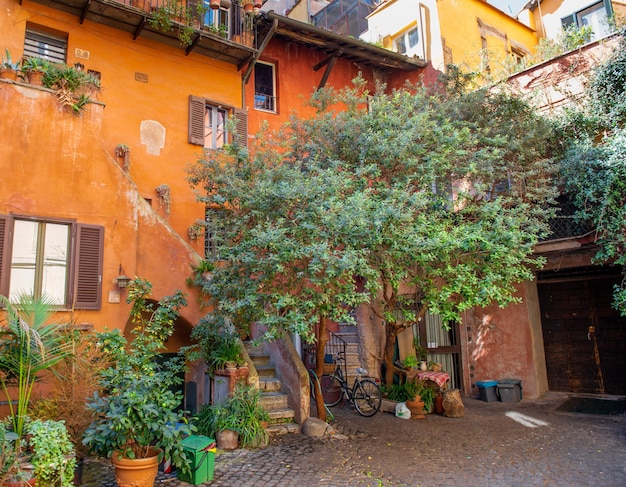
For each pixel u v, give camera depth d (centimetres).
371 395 988
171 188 1052
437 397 998
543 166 940
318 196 677
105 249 783
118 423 495
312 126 904
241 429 714
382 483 580
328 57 1370
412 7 1542
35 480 468
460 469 634
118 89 1023
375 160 823
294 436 777
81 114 789
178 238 886
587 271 1158
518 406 1080
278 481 582
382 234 676
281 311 674
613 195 895
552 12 1777
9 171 712
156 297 841
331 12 1900
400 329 970
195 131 1102
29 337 533
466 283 735
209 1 1175
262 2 1291
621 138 898
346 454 692
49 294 726
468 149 892
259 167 782
